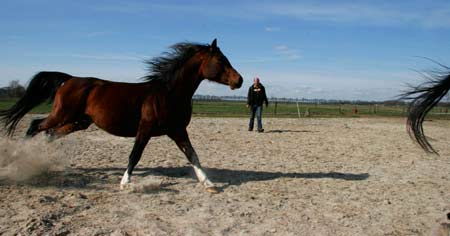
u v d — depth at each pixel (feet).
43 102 23.25
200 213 17.80
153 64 21.75
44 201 18.19
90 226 15.55
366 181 25.57
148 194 20.42
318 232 16.16
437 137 54.85
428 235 16.26
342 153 37.27
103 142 38.27
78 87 21.83
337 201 20.71
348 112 130.62
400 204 20.59
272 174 26.66
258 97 53.88
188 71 21.17
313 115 105.29
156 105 20.89
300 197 21.18
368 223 17.49
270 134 52.06
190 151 22.09
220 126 61.21
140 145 21.16
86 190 20.56
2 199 18.21
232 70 21.06
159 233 15.21
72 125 22.80
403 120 91.61
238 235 15.48
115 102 21.08
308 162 31.83
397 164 32.24
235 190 21.99
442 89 14.15
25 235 14.21
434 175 28.27
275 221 17.22
